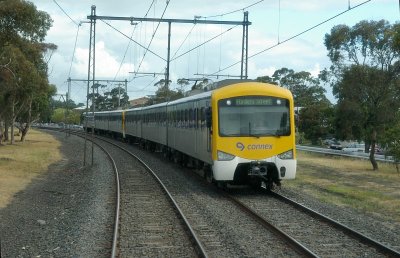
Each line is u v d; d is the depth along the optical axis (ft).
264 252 32.71
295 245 33.40
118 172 83.82
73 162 106.11
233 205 51.03
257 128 56.65
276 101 57.41
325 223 41.91
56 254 32.50
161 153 127.95
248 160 56.18
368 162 119.55
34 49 108.88
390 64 102.06
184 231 38.86
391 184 75.51
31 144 168.35
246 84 57.88
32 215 46.06
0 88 110.32
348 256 31.78
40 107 181.06
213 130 56.90
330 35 106.22
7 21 93.25
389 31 98.99
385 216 47.16
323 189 66.59
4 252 32.86
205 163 65.82
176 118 88.89
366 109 103.76
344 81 104.73
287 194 59.82
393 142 97.14
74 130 321.32
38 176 78.33
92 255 32.27
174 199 54.65
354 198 58.95
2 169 83.97
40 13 103.19
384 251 32.50
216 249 33.45
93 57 96.63
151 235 37.58
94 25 94.22
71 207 50.85
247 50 91.76
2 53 95.81
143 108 148.87
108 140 207.41
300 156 140.77
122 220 43.32
